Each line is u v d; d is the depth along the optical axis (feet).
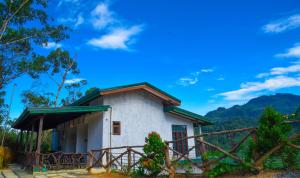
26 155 52.60
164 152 28.12
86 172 39.29
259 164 21.07
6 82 85.51
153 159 28.71
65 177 34.37
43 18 78.23
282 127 21.18
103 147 47.62
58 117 54.95
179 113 60.23
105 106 48.39
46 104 114.62
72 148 64.59
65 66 108.06
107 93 48.93
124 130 51.06
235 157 21.89
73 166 45.06
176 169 27.71
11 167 58.49
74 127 60.54
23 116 50.03
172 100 57.88
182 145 59.98
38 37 79.97
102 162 46.85
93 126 52.54
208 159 24.31
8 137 100.53
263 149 21.20
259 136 21.26
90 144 52.80
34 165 42.06
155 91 55.42
